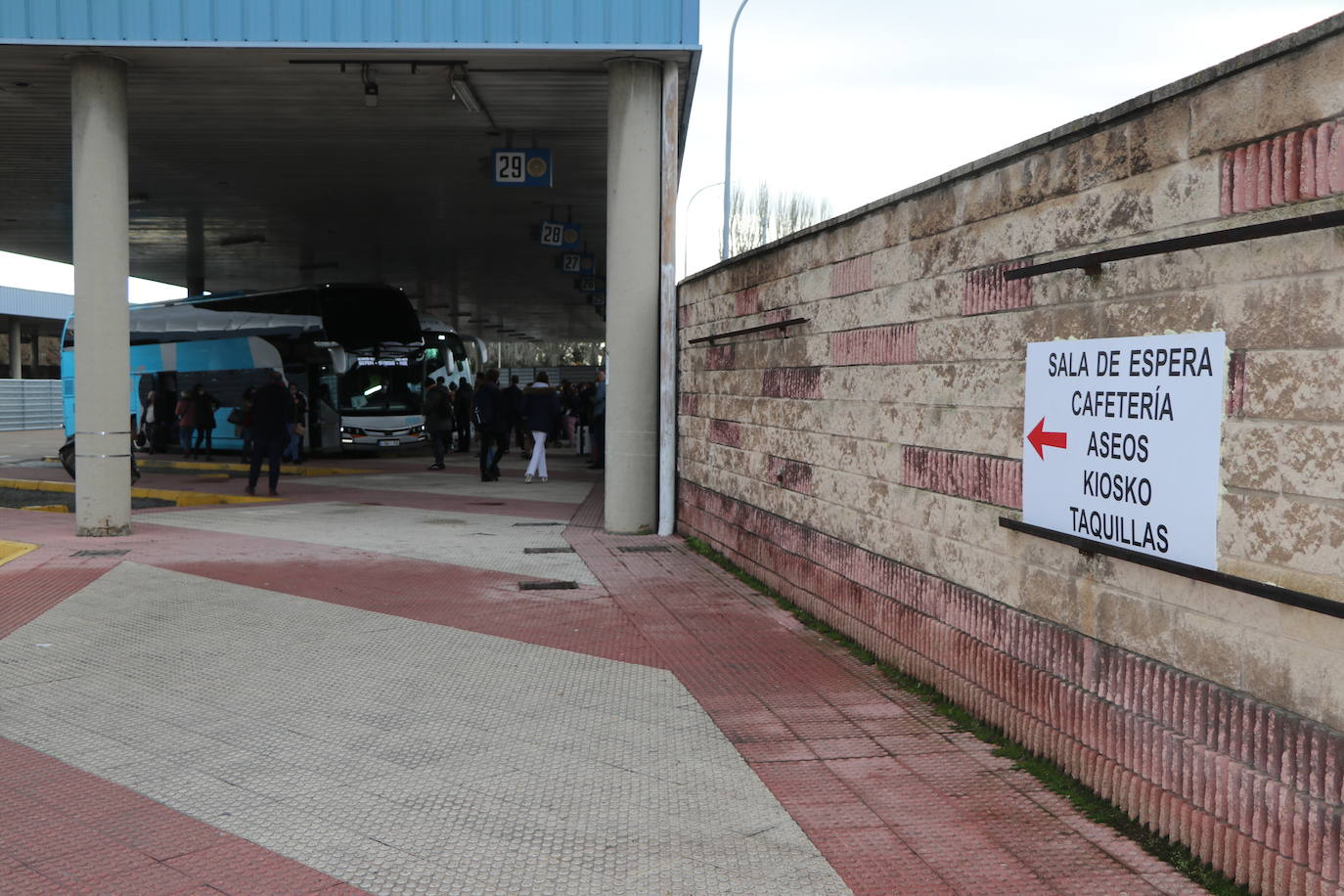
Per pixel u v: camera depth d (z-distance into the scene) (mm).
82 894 3629
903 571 6355
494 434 19781
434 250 27609
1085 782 4547
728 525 10195
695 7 11555
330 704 5832
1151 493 4059
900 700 5918
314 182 19141
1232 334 3668
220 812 4355
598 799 4500
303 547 11312
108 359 11828
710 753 5074
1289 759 3410
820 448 7727
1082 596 4586
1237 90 3654
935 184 5816
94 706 5793
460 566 10141
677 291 12227
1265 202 3531
